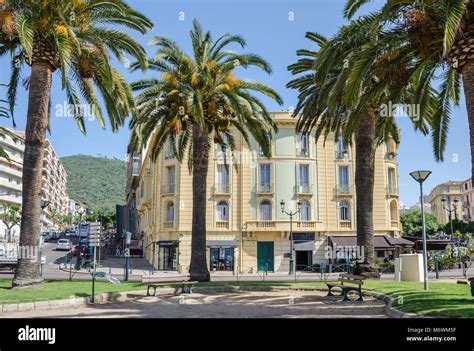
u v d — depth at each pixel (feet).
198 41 70.69
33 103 52.95
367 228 64.08
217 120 71.31
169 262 132.67
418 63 46.21
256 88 70.23
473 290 37.88
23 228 51.03
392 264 111.55
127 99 59.31
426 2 38.29
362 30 45.78
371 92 48.57
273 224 130.41
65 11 52.70
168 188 134.72
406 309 34.14
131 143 74.33
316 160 135.44
